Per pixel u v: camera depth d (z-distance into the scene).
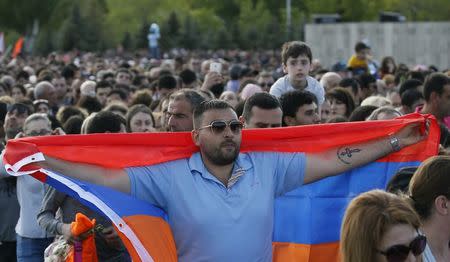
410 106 25.19
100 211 13.16
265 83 38.94
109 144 13.15
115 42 159.25
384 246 9.85
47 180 12.97
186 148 13.19
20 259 19.02
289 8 150.75
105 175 13.04
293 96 18.75
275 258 14.50
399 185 13.02
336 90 25.66
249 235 12.56
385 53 84.88
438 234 11.55
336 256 14.39
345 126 13.77
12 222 20.45
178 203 12.73
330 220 14.30
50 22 183.62
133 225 12.83
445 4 158.38
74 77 50.09
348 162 13.77
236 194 12.73
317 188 14.29
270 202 12.94
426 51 84.06
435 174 11.49
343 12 162.88
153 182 12.98
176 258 12.72
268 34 150.00
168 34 147.50
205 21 175.12
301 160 13.50
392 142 13.88
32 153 12.89
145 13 176.00
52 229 15.50
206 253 12.48
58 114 27.69
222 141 12.62
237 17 184.75
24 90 38.41
